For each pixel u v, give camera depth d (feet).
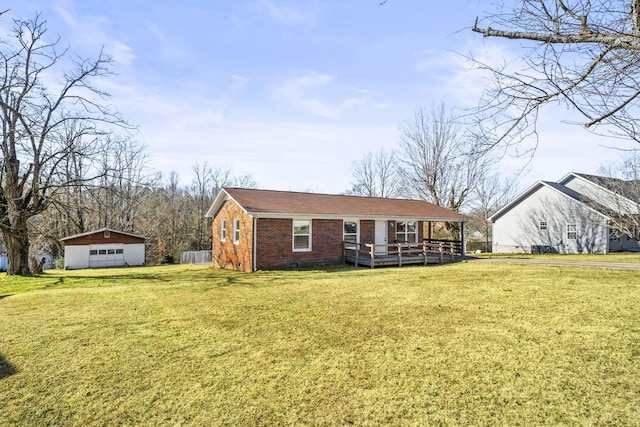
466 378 14.37
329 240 59.82
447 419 11.53
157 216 122.31
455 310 24.90
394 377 14.61
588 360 15.75
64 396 13.41
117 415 12.07
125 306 28.32
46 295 34.06
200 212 128.16
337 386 13.94
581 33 9.21
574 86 10.09
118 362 16.55
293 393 13.44
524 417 11.52
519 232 98.17
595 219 81.15
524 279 37.78
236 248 58.65
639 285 32.27
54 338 20.06
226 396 13.28
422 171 98.78
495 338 18.85
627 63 9.12
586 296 27.91
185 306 27.96
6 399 13.23
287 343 18.81
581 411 11.77
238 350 17.92
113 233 91.66
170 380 14.65
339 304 27.63
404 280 39.58
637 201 64.64
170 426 11.40
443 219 70.59
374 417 11.75
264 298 30.66
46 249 100.78
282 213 53.72
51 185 52.19
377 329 20.94
